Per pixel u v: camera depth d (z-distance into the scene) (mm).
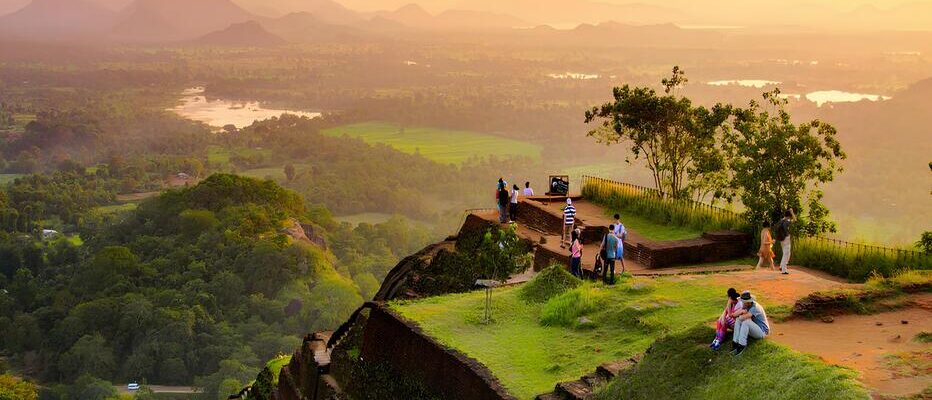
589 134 44438
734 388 14516
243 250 130250
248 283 123812
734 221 33219
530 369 18875
